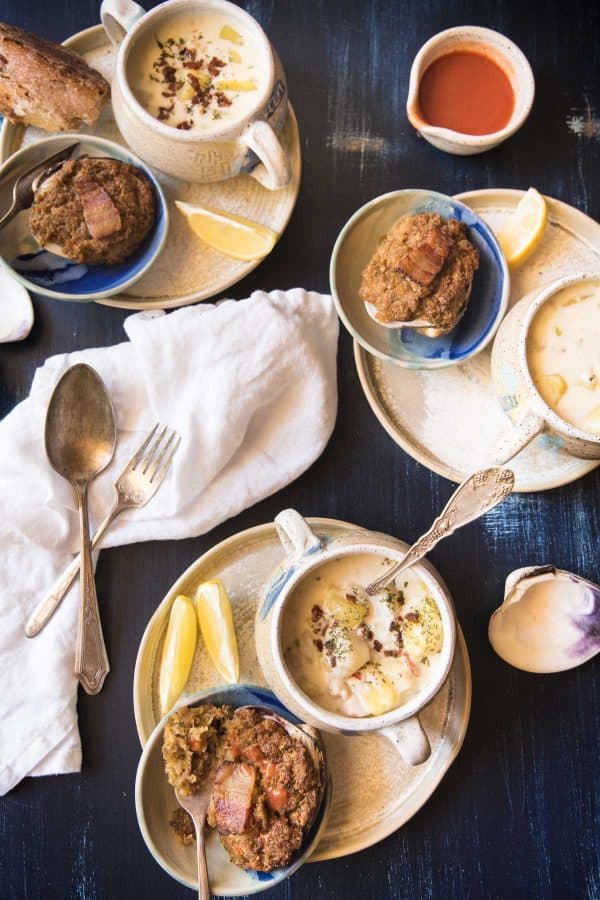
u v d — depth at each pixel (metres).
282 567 0.77
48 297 0.88
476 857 0.87
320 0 0.91
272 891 0.86
